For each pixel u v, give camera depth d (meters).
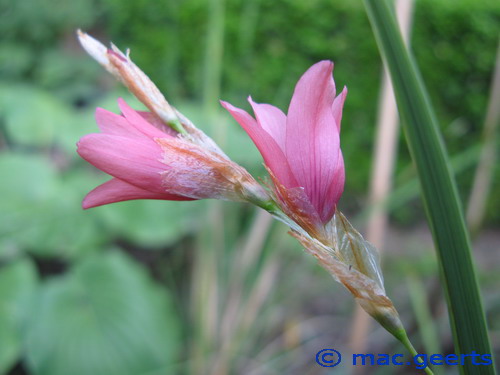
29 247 0.30
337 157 0.07
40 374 0.25
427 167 0.07
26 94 0.40
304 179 0.07
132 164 0.07
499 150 0.23
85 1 0.53
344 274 0.06
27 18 0.53
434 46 0.40
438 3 0.39
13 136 0.37
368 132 0.42
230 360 0.24
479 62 0.39
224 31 0.41
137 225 0.30
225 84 0.42
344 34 0.41
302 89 0.07
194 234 0.32
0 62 0.51
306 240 0.07
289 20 0.41
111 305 0.27
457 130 0.40
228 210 0.27
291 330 0.27
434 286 0.23
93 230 0.31
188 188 0.07
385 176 0.19
